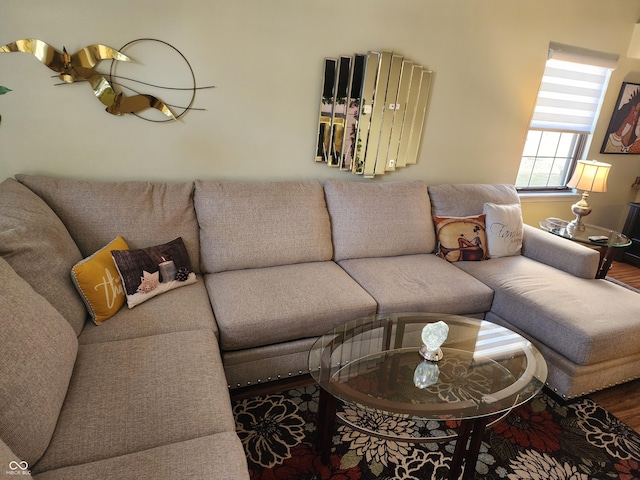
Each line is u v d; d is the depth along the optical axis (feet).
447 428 5.82
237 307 5.91
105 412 3.81
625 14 10.57
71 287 5.10
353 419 5.86
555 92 10.91
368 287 7.00
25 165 6.63
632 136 12.48
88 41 6.36
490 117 10.03
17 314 3.55
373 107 8.54
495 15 9.03
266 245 7.18
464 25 8.84
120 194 6.44
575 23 9.98
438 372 5.06
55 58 6.21
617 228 13.65
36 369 3.44
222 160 7.85
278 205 7.38
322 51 7.83
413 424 5.84
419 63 8.77
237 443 3.69
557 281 7.52
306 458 5.19
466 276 7.68
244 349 5.90
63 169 6.86
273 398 6.19
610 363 6.34
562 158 12.19
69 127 6.68
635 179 13.32
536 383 4.93
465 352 5.50
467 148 10.13
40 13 5.99
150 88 6.93
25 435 3.14
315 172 8.71
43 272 4.72
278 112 7.92
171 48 6.84
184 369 4.49
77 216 6.09
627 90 11.67
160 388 4.18
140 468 3.27
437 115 9.46
